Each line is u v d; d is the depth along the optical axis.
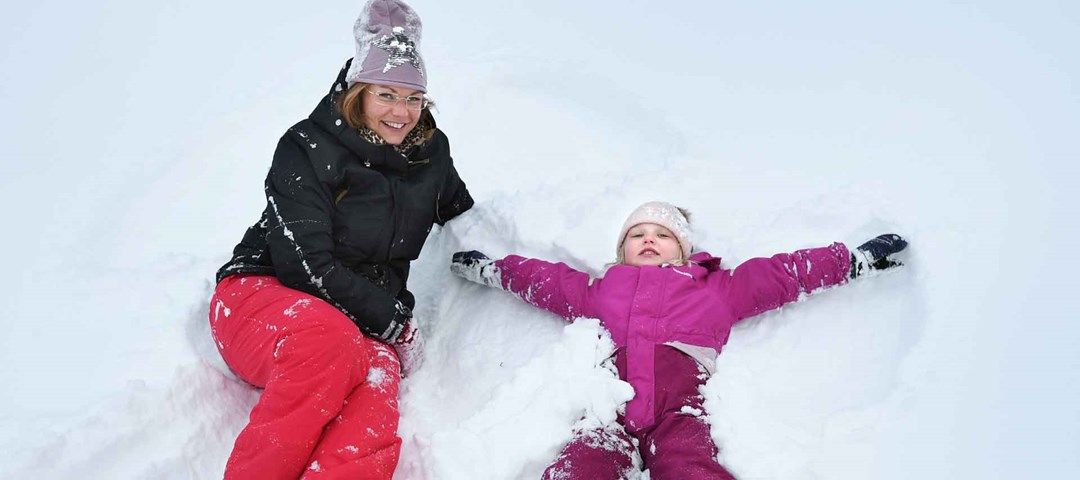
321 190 2.27
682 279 2.43
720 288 2.45
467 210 3.00
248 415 2.31
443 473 2.06
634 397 2.19
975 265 2.32
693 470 1.94
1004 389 1.97
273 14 5.17
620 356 2.31
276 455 1.88
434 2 5.12
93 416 2.01
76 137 3.85
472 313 2.74
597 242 2.75
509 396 2.26
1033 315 2.14
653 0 5.06
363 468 1.89
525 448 2.07
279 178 2.27
